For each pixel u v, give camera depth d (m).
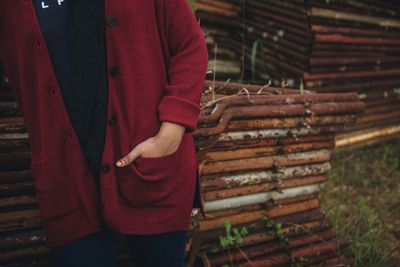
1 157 1.85
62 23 1.33
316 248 2.66
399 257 2.93
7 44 1.40
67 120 1.40
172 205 1.55
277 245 2.59
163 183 1.50
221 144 2.32
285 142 2.52
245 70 4.46
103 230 1.55
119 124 1.41
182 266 1.67
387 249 2.99
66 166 1.46
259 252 2.53
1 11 1.33
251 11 4.29
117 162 1.41
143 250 1.62
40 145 1.46
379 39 4.28
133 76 1.40
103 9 1.35
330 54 3.97
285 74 4.09
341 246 2.74
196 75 1.45
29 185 1.94
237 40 4.38
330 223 2.76
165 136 1.42
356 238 2.95
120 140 1.42
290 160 2.54
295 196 2.64
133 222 1.51
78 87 1.38
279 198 2.57
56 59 1.36
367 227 3.20
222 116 2.21
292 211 2.67
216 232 2.44
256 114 2.34
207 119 2.15
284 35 4.03
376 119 4.62
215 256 2.45
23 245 1.98
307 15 3.78
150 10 1.38
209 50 4.23
